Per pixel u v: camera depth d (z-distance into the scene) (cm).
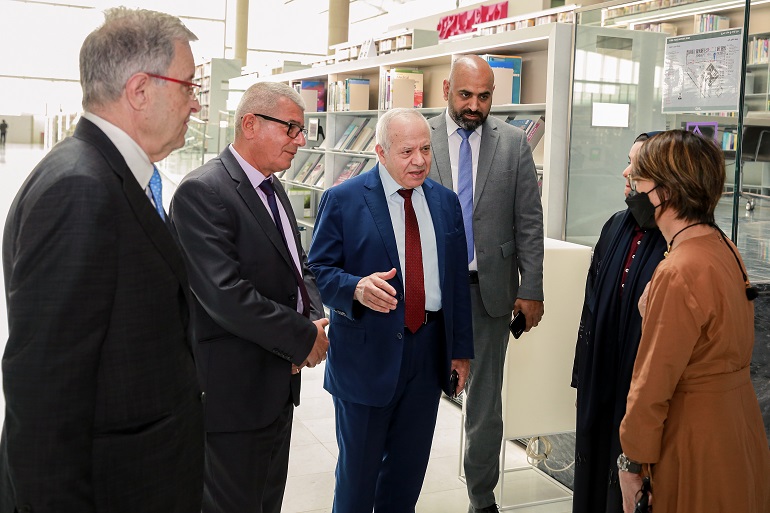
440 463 404
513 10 1118
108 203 134
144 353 143
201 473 162
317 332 228
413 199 269
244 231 224
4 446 140
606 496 247
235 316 213
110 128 144
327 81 861
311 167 875
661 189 196
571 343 354
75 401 130
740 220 267
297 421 466
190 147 927
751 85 276
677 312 183
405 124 254
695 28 311
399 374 258
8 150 2742
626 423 191
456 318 279
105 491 141
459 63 326
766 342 254
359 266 262
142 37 144
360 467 261
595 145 389
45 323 126
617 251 251
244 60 2462
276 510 251
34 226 129
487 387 327
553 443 392
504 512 348
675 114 318
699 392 186
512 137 334
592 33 388
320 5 2841
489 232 325
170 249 148
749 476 185
